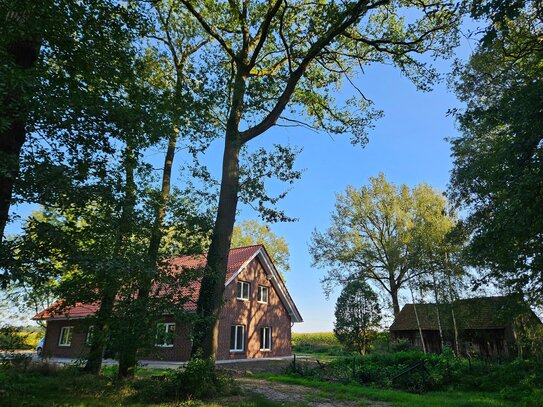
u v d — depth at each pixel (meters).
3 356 7.95
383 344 26.39
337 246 35.25
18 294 8.18
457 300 19.91
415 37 14.87
